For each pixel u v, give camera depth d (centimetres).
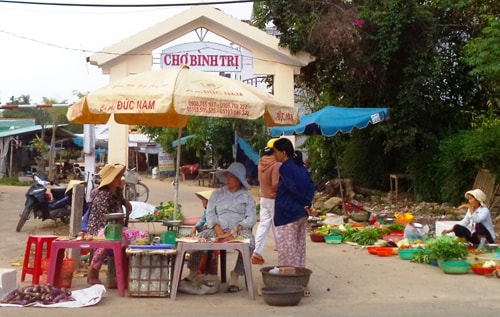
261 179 951
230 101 718
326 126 1337
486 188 1608
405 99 1777
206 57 1568
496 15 1722
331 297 743
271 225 968
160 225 1280
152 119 930
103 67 1538
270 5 1680
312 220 1367
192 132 3316
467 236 1006
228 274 875
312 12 1638
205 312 663
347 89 1878
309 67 1842
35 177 1404
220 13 1538
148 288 721
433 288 792
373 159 2084
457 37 1894
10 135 3534
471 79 1853
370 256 1036
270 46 1572
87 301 689
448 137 1805
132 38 1513
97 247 724
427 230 1158
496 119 1803
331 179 2111
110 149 1485
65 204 1384
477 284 815
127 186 1487
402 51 1795
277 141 773
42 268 793
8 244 1180
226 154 3127
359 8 1733
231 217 771
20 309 663
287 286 708
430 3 1852
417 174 1864
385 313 667
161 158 4059
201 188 2948
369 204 1853
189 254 809
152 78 748
